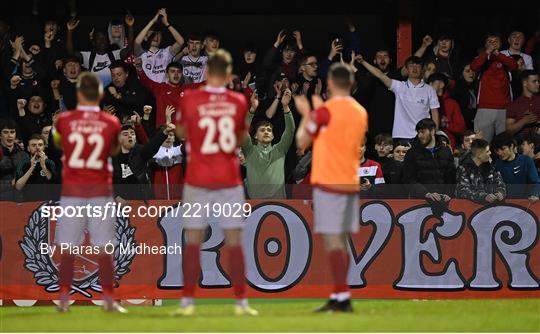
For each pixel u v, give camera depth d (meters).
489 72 48.25
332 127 28.08
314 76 47.06
